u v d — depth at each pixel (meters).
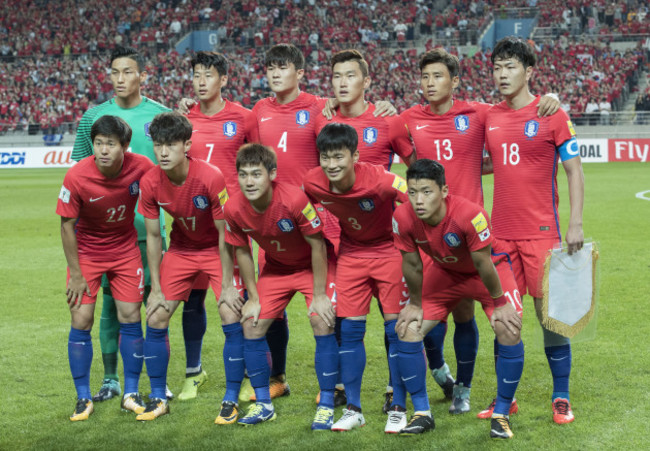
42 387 4.83
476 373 4.98
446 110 4.61
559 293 4.03
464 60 33.41
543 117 4.24
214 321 6.57
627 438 3.76
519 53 4.23
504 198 4.38
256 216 4.04
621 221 11.91
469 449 3.71
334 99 4.77
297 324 6.41
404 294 4.21
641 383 4.61
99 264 4.44
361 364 4.17
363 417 4.17
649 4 36.25
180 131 4.09
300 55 4.88
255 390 4.24
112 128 4.12
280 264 4.34
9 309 7.00
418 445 3.78
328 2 39.59
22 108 34.88
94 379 5.05
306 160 4.93
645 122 27.48
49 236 11.76
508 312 3.91
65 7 41.28
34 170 28.22
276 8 39.28
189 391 4.70
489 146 4.45
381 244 4.25
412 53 35.47
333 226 4.70
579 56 33.06
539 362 5.14
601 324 6.03
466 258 3.93
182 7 40.59
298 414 4.35
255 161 3.84
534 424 4.03
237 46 38.22
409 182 3.70
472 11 37.59
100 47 38.94
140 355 4.51
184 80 35.31
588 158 26.38
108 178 4.27
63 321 6.55
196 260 4.47
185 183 4.22
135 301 4.50
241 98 33.88
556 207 4.34
